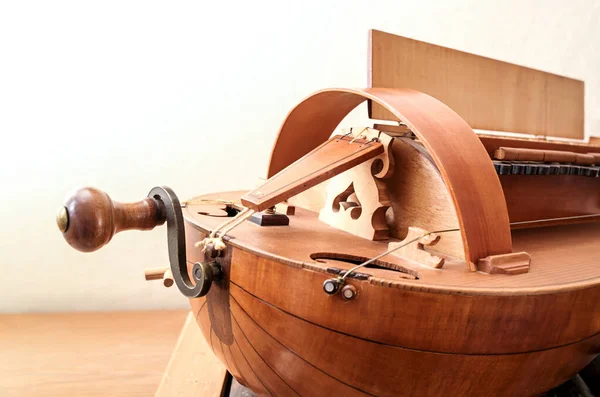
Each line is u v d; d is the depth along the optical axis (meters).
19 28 1.24
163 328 1.31
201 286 0.60
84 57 1.29
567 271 0.59
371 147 0.69
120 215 0.59
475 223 0.57
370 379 0.53
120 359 1.13
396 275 0.53
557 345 0.55
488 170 0.61
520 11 1.64
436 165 0.60
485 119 1.01
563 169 0.79
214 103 1.39
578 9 1.72
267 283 0.56
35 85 1.26
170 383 0.88
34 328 1.26
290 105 1.43
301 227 0.73
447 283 0.50
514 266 0.57
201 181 1.41
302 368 0.56
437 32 1.54
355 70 1.46
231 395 0.85
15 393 0.97
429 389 0.53
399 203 0.69
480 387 0.53
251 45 1.40
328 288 0.50
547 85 1.15
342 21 1.44
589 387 0.92
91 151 1.32
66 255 1.34
